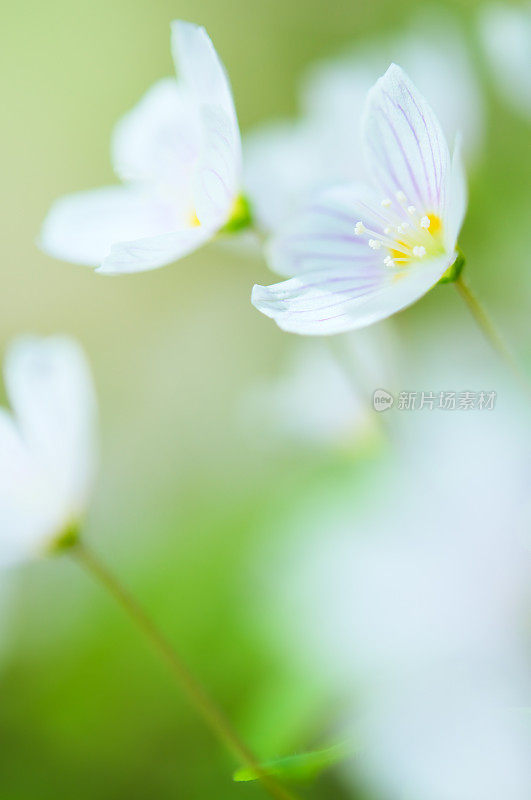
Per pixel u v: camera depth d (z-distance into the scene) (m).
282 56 0.37
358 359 0.20
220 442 0.28
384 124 0.17
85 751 0.21
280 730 0.17
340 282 0.17
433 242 0.17
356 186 0.17
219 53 0.39
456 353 0.19
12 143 0.43
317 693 0.17
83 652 0.22
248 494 0.22
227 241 0.19
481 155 0.21
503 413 0.18
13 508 0.18
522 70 0.20
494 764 0.16
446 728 0.16
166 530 0.23
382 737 0.16
